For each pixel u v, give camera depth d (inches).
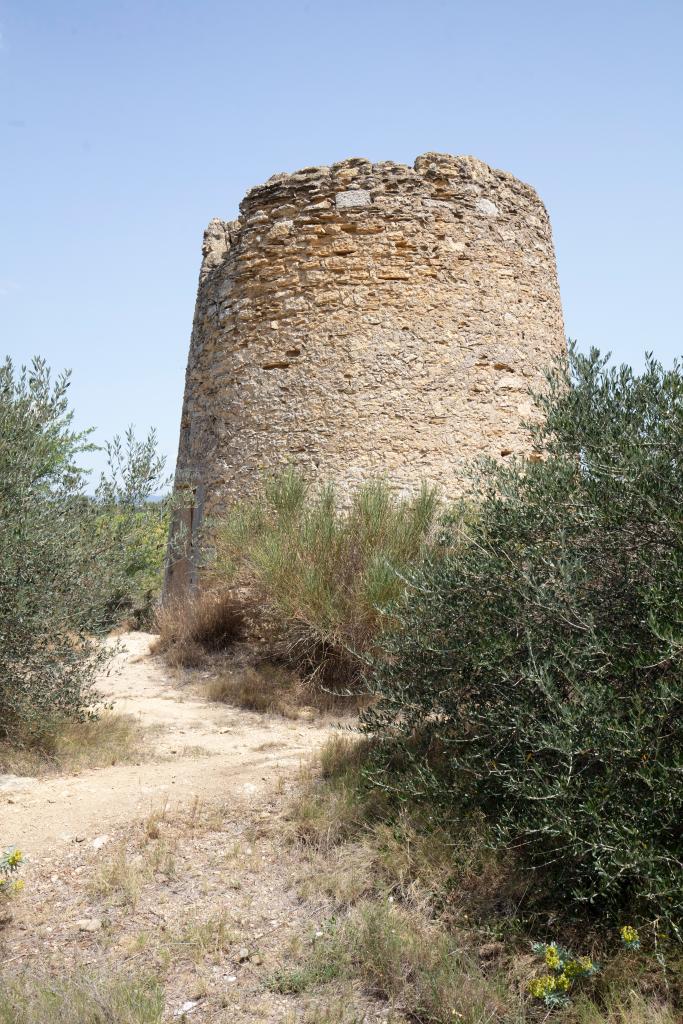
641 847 131.0
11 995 133.1
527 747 159.6
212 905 157.6
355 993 133.9
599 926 138.8
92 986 133.9
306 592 327.0
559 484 168.9
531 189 446.0
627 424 164.6
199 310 461.4
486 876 154.4
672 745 139.7
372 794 186.5
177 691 333.1
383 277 397.4
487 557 178.2
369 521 345.1
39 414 253.6
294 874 165.0
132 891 160.9
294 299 402.3
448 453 389.4
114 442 284.7
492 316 410.6
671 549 153.5
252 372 406.9
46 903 160.4
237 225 431.8
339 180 406.3
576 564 156.5
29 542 234.5
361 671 316.2
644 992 125.3
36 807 195.9
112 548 272.8
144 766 229.6
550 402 186.1
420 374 392.8
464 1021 123.6
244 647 368.5
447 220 407.8
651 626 137.6
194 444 440.8
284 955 143.9
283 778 207.3
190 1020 129.3
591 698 142.1
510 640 162.9
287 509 362.6
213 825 183.9
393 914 147.8
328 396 391.2
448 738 179.5
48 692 240.1
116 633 460.1
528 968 133.3
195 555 414.9
